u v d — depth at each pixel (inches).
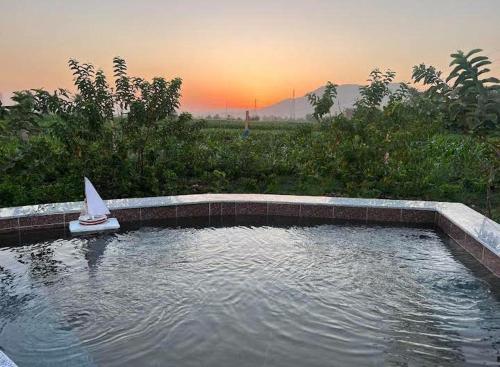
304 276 204.2
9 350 140.9
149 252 235.8
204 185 387.5
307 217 309.0
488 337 152.6
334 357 139.2
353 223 301.7
